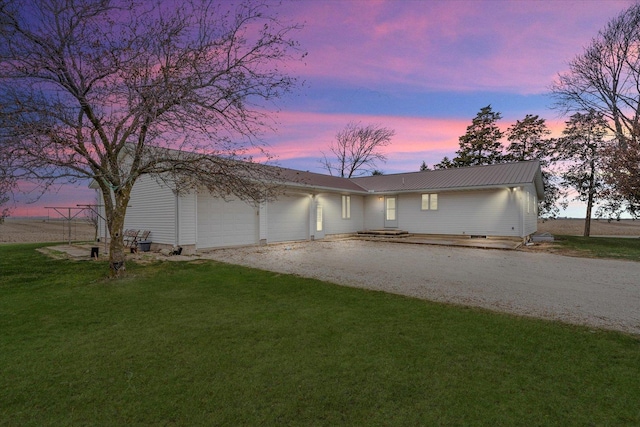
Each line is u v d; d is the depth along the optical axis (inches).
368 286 255.6
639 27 662.5
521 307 201.2
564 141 842.2
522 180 566.6
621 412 96.9
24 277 288.7
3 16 221.3
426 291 240.7
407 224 713.6
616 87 719.7
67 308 199.8
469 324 169.0
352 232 745.6
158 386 111.0
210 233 467.2
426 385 111.3
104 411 97.6
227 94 250.7
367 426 90.8
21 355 134.9
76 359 131.4
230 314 187.5
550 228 1192.8
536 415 95.5
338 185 705.6
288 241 585.3
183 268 328.2
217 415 95.6
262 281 269.9
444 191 653.9
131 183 289.7
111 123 260.7
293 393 106.7
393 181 783.1
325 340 149.3
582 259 399.9
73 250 479.8
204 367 124.3
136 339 151.6
